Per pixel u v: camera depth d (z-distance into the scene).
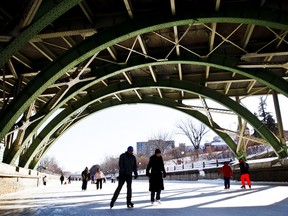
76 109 24.86
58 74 15.23
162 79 24.86
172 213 7.88
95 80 19.80
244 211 8.09
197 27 17.17
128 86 24.98
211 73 24.77
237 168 28.92
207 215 7.41
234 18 14.12
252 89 28.03
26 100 15.25
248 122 24.95
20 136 20.28
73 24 14.80
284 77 22.97
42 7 9.19
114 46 19.16
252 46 18.94
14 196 16.25
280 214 7.42
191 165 55.53
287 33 16.58
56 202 12.12
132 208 9.32
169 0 14.40
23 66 20.66
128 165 9.56
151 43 19.02
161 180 10.38
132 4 14.48
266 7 14.12
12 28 8.98
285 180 20.03
